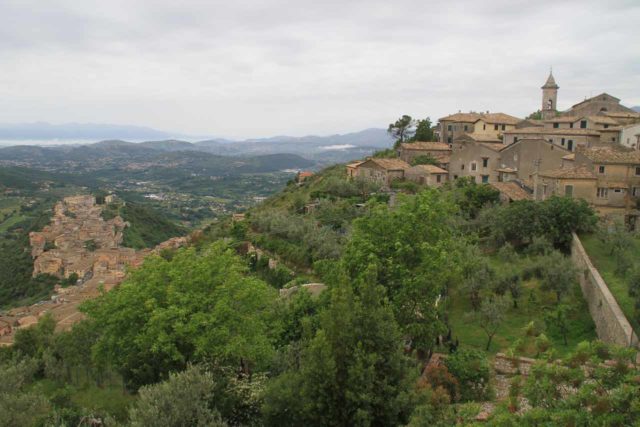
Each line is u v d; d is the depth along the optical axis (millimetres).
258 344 25766
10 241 155375
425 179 76688
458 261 34656
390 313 20453
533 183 63812
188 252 29531
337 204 70625
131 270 29312
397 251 28891
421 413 16797
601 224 47156
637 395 14344
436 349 30703
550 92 104062
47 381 36406
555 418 14406
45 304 85062
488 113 101688
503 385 24984
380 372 19250
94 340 36156
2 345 58594
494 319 31500
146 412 17016
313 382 18719
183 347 24984
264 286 29125
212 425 17203
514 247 49438
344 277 21891
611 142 69375
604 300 32031
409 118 109812
